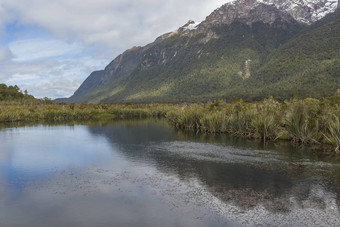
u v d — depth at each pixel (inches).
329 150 482.0
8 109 1585.9
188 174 339.6
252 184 294.8
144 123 1231.5
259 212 221.3
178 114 1047.0
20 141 661.9
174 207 234.2
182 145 571.8
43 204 246.2
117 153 493.0
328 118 533.6
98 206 239.3
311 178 314.3
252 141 603.5
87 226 202.2
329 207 229.9
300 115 560.4
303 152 467.8
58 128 1006.4
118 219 213.0
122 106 2271.2
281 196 257.0
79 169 374.0
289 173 336.8
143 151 510.6
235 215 216.4
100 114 1843.0
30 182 314.8
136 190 280.4
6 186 300.2
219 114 773.9
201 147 539.5
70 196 265.6
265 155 448.1
